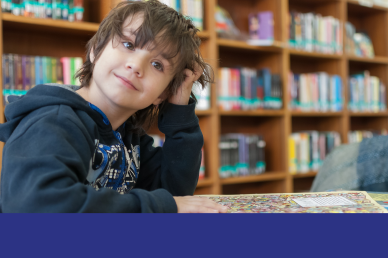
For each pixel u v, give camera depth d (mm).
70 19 1764
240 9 2621
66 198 454
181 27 767
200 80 934
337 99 2773
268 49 2436
